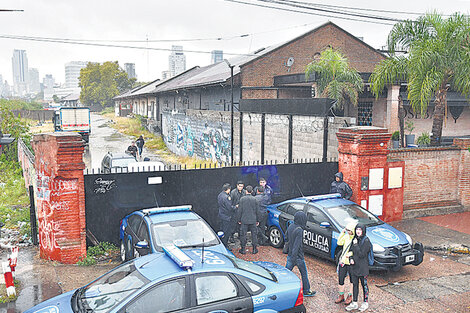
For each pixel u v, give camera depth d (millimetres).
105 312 4988
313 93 21734
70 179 9328
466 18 14320
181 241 7844
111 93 115938
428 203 14125
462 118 22375
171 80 51469
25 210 13617
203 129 27016
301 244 7637
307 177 12828
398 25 15602
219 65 40875
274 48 27469
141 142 29625
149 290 5148
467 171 14398
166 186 11102
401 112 19375
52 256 9547
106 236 10570
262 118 19031
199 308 5262
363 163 12266
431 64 14359
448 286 8391
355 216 9633
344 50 29859
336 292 8070
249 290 5656
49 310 5312
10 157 24984
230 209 10336
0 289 7840
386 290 8164
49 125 61438
